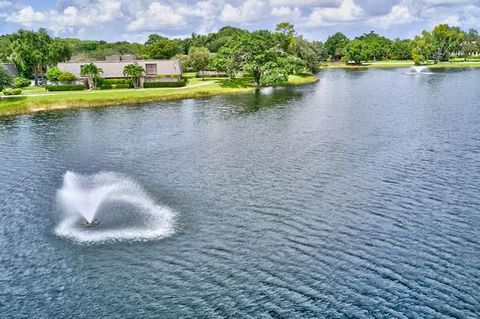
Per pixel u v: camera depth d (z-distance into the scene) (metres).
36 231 35.91
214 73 166.12
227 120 80.75
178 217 38.00
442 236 33.88
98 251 32.44
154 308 26.02
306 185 44.97
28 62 141.38
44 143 65.94
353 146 59.38
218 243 33.25
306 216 37.66
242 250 32.19
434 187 43.62
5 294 27.52
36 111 96.88
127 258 31.38
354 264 30.16
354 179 46.34
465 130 67.25
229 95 118.25
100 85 128.88
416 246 32.44
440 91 115.38
